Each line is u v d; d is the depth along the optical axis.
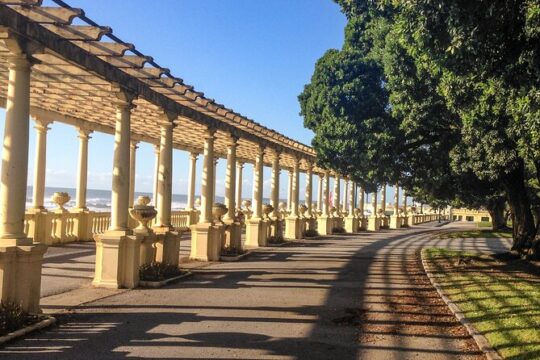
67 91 11.94
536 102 6.58
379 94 14.93
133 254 10.38
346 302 9.74
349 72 14.98
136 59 9.73
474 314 8.43
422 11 6.89
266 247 20.66
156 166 23.08
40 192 16.47
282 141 22.42
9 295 7.07
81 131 18.20
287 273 13.38
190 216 26.03
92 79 10.41
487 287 11.16
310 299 9.91
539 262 14.94
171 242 12.53
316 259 16.92
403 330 7.68
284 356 6.25
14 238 7.21
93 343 6.53
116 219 10.51
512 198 16.20
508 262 15.63
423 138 15.10
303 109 17.31
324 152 16.45
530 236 15.99
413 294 10.76
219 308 8.82
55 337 6.74
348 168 16.98
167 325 7.55
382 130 14.64
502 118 10.49
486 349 6.52
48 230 16.66
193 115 14.16
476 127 10.88
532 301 9.49
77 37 8.10
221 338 6.95
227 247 16.78
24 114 7.48
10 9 6.97
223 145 23.36
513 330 7.30
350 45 16.55
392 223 45.12
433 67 8.25
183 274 12.16
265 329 7.51
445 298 9.95
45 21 7.48
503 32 7.04
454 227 48.69
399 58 12.46
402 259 17.55
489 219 76.81
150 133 20.05
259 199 21.09
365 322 8.16
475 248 22.31
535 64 6.76
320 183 36.47
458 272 13.76
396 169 15.64
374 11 14.26
